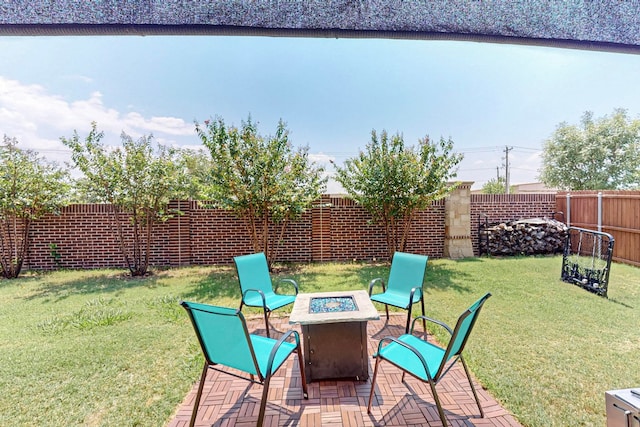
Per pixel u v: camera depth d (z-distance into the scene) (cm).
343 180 844
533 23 92
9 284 656
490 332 394
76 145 665
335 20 87
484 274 687
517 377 299
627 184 1593
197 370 318
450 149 763
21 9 77
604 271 545
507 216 998
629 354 339
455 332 215
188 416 253
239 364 236
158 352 354
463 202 905
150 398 276
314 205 818
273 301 425
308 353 299
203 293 579
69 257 802
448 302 512
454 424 241
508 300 514
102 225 810
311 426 242
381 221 888
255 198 713
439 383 294
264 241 760
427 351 268
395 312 484
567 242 639
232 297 556
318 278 684
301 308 320
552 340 372
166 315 464
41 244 795
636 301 506
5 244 757
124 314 468
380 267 794
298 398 275
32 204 708
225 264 848
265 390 224
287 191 727
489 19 91
